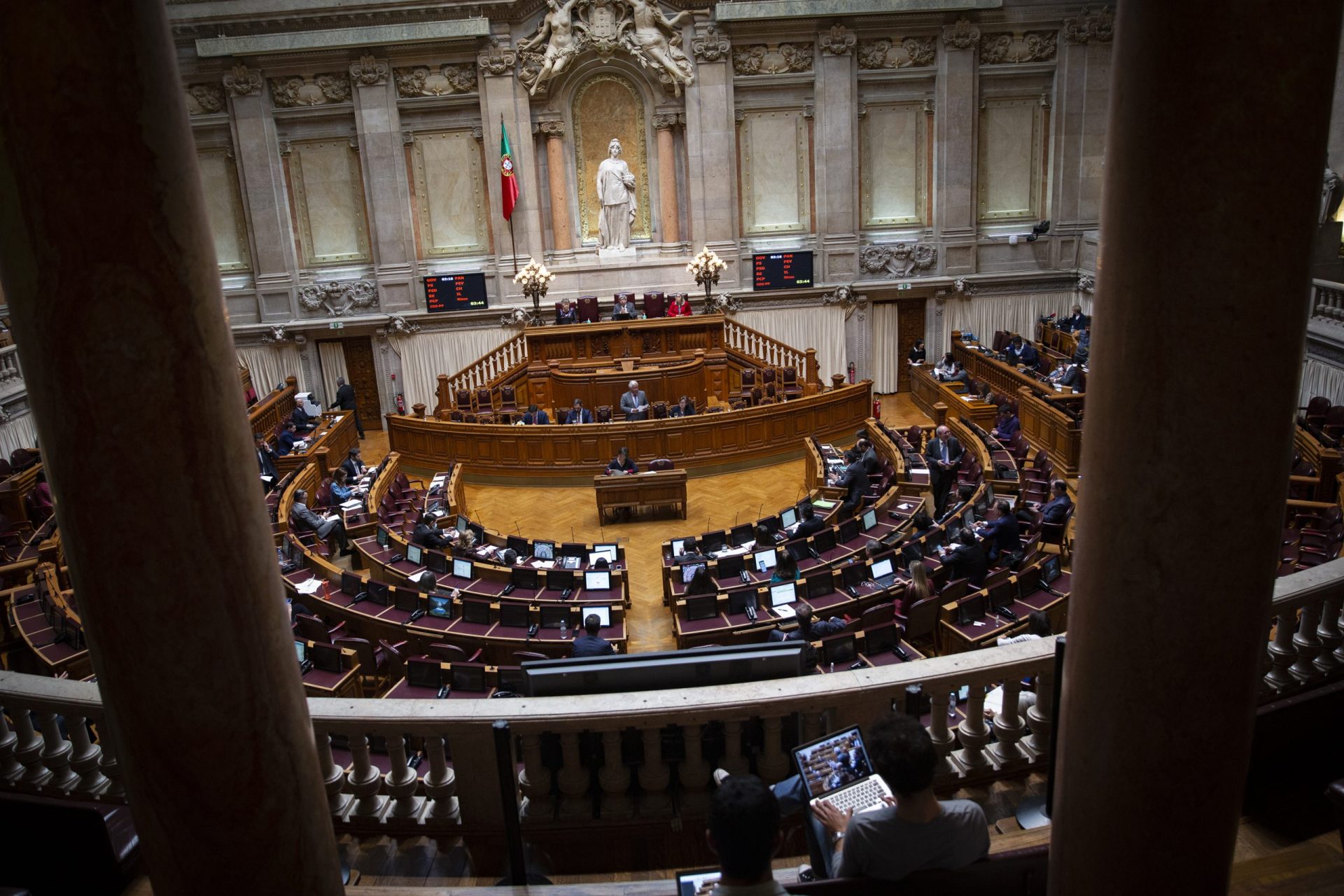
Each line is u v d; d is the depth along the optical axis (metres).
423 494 17.05
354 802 4.80
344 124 23.00
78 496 2.10
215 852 2.39
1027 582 10.13
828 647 8.23
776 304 24.16
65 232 1.94
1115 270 2.12
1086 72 23.17
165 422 2.07
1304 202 1.96
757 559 11.73
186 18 21.47
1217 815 2.36
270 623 2.36
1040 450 16.70
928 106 23.58
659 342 21.69
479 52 22.23
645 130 23.58
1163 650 2.21
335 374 24.20
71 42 1.85
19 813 4.32
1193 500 2.10
